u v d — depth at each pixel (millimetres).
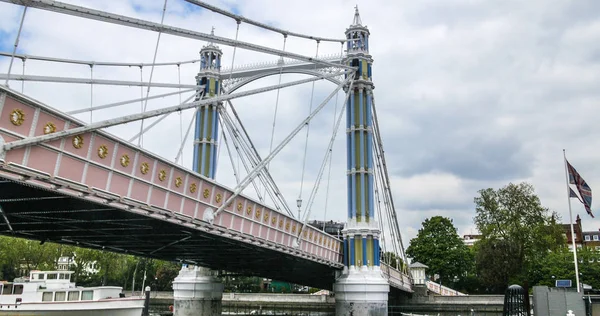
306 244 51094
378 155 71562
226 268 59375
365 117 65188
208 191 33594
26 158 21031
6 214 27000
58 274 66250
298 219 50469
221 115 67875
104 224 31828
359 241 61844
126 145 26156
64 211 26703
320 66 67188
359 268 60969
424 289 85125
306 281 72312
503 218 76125
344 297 59875
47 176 21938
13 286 61344
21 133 20812
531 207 75688
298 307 92875
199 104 31734
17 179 20969
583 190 40875
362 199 63094
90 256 101938
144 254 46156
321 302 91500
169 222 30375
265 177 63688
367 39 68062
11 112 20281
